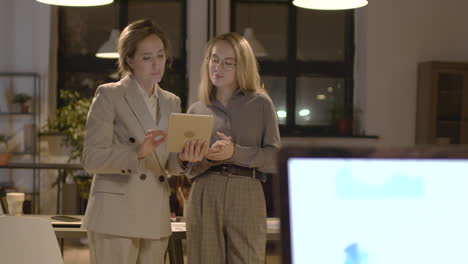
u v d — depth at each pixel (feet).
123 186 7.97
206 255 8.29
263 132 8.77
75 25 27.07
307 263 2.97
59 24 26.91
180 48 27.45
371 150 3.12
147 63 8.24
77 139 23.34
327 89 28.25
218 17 26.99
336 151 3.07
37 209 25.45
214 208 8.30
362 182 3.07
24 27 25.88
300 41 28.12
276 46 27.99
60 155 26.03
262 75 27.86
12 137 25.98
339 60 28.32
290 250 2.95
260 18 27.84
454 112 26.68
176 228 9.68
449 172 3.17
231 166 8.36
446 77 26.63
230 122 8.67
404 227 3.08
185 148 7.82
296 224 2.98
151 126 8.25
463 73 26.66
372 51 27.25
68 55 27.02
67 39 27.02
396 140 27.43
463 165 3.18
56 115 25.16
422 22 27.48
